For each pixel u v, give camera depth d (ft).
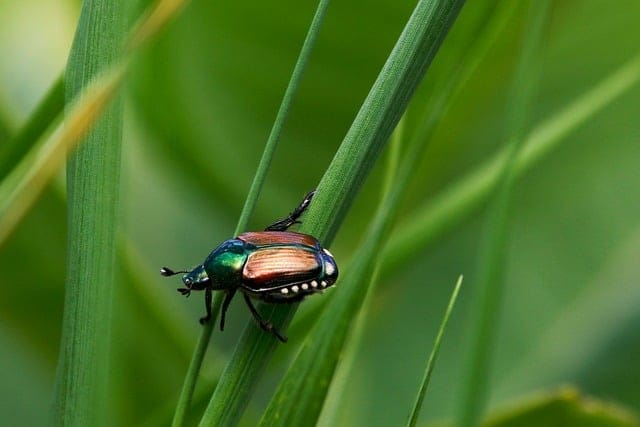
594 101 0.61
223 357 0.63
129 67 0.53
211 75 0.65
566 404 0.60
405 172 0.53
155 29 0.52
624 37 0.67
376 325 0.68
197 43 0.64
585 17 0.66
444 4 0.52
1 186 0.55
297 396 0.52
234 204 0.68
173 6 0.52
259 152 0.67
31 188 0.52
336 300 0.52
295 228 0.63
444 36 0.52
